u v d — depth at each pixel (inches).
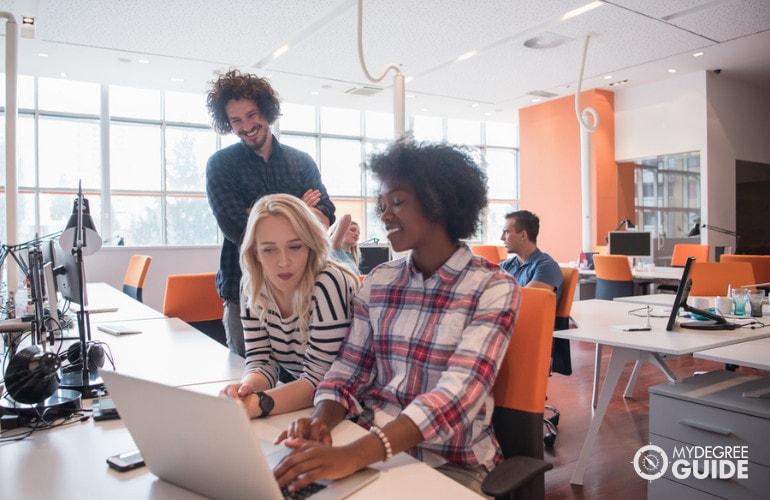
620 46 245.4
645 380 164.2
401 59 252.4
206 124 318.0
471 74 281.3
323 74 272.5
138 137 303.1
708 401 77.4
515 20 208.2
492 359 41.8
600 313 119.0
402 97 118.7
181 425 29.8
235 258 82.7
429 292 47.0
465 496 32.3
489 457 45.3
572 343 226.1
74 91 287.6
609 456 108.2
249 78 77.7
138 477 34.9
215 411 27.4
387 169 47.3
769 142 326.3
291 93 309.9
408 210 46.6
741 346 92.7
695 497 79.0
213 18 199.5
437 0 189.0
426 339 45.7
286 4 188.9
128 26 206.1
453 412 38.7
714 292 146.4
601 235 325.1
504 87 308.8
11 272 138.3
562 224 345.1
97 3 185.5
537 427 47.1
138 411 31.7
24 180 279.1
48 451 39.5
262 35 216.8
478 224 49.3
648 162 326.0
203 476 31.1
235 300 82.5
